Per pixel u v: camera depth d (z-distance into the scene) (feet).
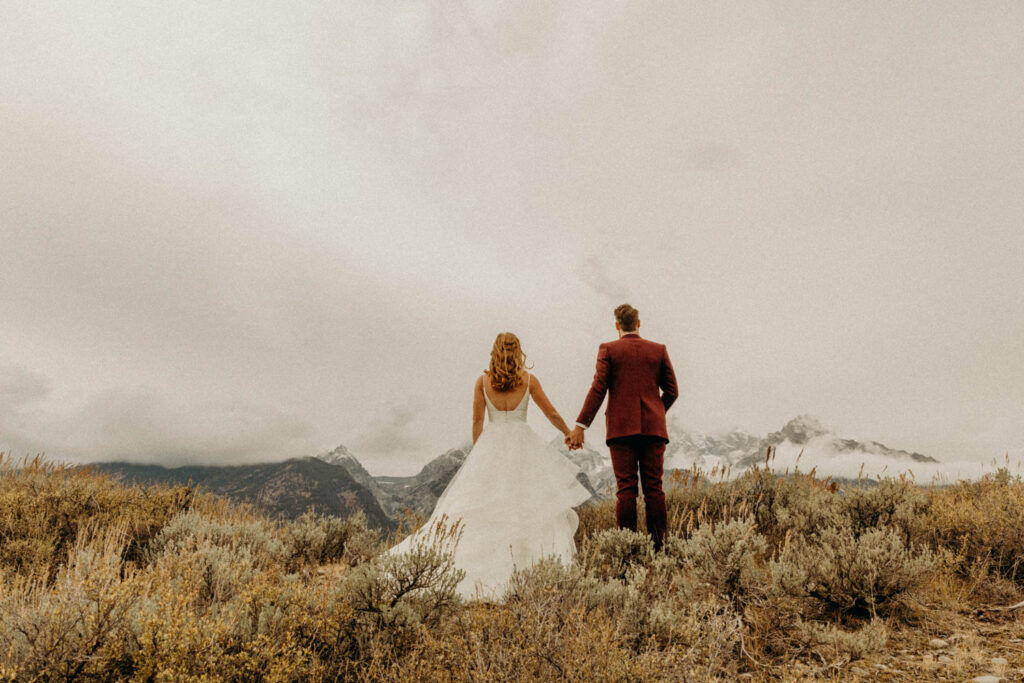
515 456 13.98
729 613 9.40
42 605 7.33
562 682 6.74
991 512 12.66
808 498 16.70
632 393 14.75
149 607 7.61
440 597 9.24
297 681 7.12
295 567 14.52
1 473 18.02
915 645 8.64
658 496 14.23
